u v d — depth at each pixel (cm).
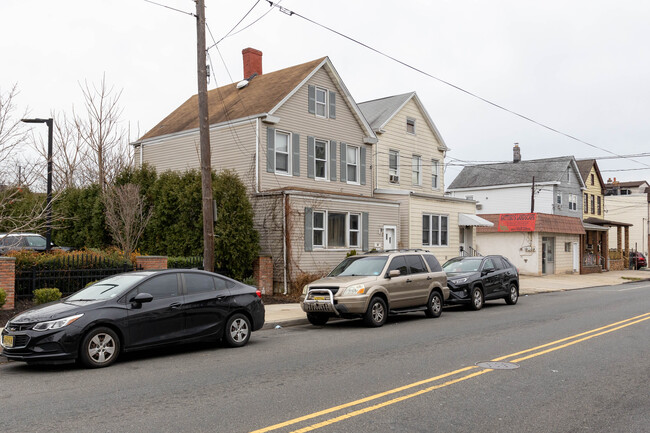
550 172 4453
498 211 4653
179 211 2081
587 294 2353
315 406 638
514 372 816
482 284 1745
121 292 931
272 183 2234
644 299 2055
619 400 670
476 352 976
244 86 2614
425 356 940
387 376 789
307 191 2122
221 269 1920
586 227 4181
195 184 2014
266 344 1095
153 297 960
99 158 3011
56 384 764
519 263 3488
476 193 4791
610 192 6194
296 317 1447
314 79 2439
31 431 554
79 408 638
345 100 2591
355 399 667
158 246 2130
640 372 817
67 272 1502
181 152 2511
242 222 1950
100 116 3052
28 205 2170
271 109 2200
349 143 2606
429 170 3178
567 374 804
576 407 641
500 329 1270
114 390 724
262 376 797
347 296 1312
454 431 554
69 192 2478
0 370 874
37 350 833
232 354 987
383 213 2483
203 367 870
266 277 1984
